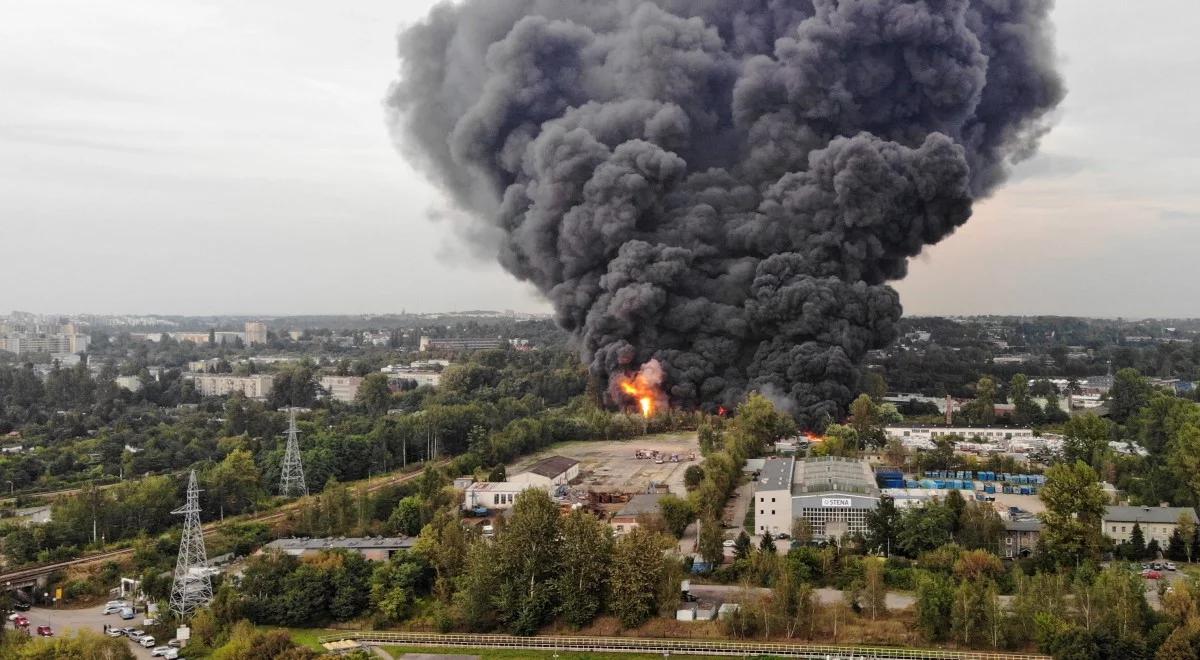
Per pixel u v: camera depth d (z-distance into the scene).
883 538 155.88
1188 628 113.44
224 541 171.75
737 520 181.38
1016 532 156.25
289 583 139.12
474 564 136.50
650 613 133.88
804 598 128.62
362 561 145.88
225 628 132.38
